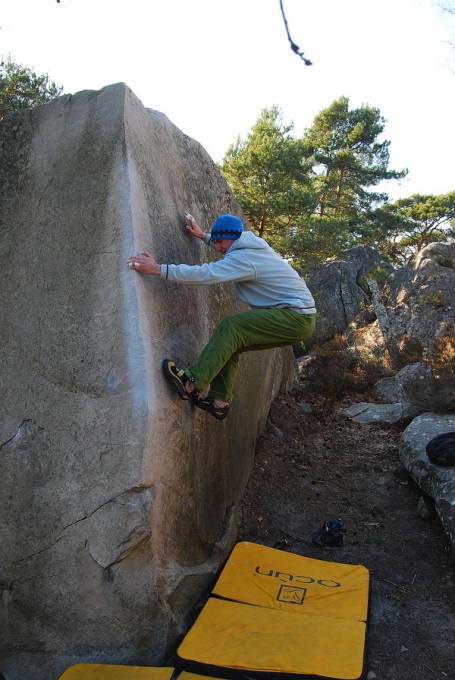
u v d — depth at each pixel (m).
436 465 5.34
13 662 3.49
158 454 3.50
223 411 3.93
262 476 5.90
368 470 6.49
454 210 31.08
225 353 3.67
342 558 4.73
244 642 3.33
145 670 3.16
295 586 4.05
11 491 3.55
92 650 3.42
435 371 9.36
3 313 3.74
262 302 3.93
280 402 7.91
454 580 4.36
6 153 3.96
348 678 3.01
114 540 3.37
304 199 16.48
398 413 8.40
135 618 3.39
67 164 3.75
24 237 3.78
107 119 3.69
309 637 3.37
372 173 29.16
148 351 3.44
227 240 4.01
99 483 3.40
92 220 3.59
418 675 3.45
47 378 3.56
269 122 18.70
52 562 3.47
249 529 5.04
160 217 3.91
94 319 3.50
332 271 20.70
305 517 5.37
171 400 3.68
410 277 15.80
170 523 3.70
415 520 5.31
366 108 29.55
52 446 3.50
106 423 3.40
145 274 3.62
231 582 4.07
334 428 8.03
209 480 4.43
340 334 18.95
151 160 3.96
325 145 29.75
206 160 5.10
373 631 3.84
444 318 13.94
